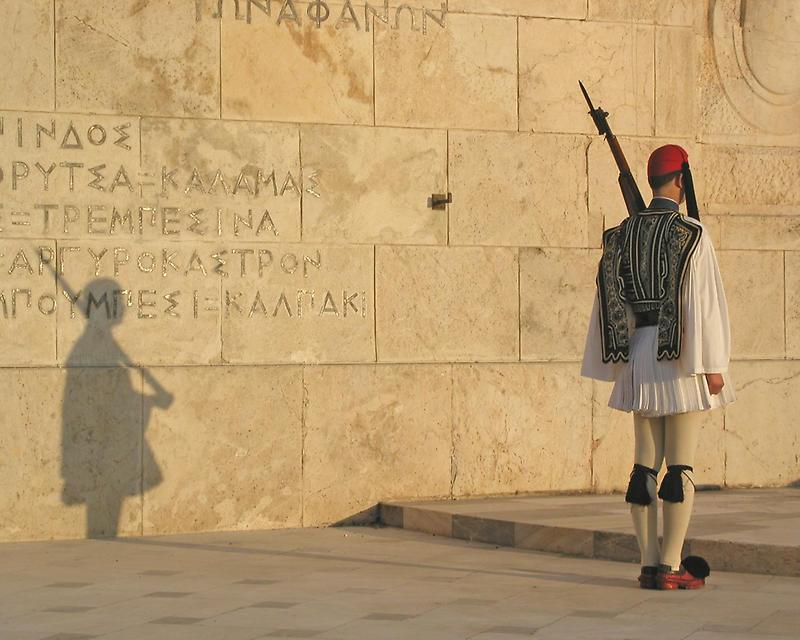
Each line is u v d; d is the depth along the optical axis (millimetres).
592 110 7801
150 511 9742
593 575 7785
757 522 8703
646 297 7191
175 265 9906
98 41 9805
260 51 10156
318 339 10219
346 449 10211
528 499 10398
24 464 9500
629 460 10953
